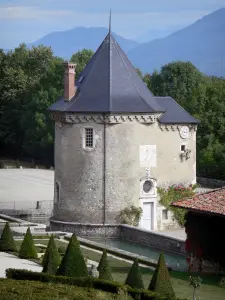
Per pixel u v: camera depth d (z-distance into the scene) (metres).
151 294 51.69
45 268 59.34
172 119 94.44
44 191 124.94
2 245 72.44
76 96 92.25
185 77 155.50
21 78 180.25
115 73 93.62
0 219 97.19
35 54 193.12
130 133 91.56
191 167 96.62
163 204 93.88
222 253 66.12
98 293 51.47
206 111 142.50
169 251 81.81
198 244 68.25
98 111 90.00
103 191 91.12
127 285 53.88
